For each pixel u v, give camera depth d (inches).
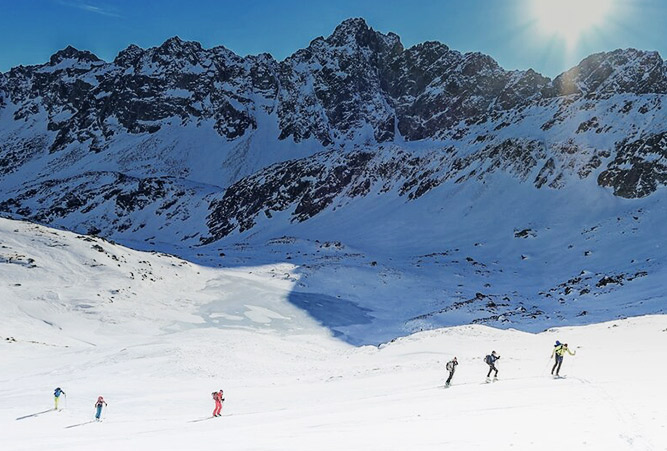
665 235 4350.4
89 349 2140.7
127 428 928.3
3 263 3312.0
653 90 7647.6
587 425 529.7
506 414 630.5
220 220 7854.3
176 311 3213.6
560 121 6934.1
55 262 3454.7
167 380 1599.4
